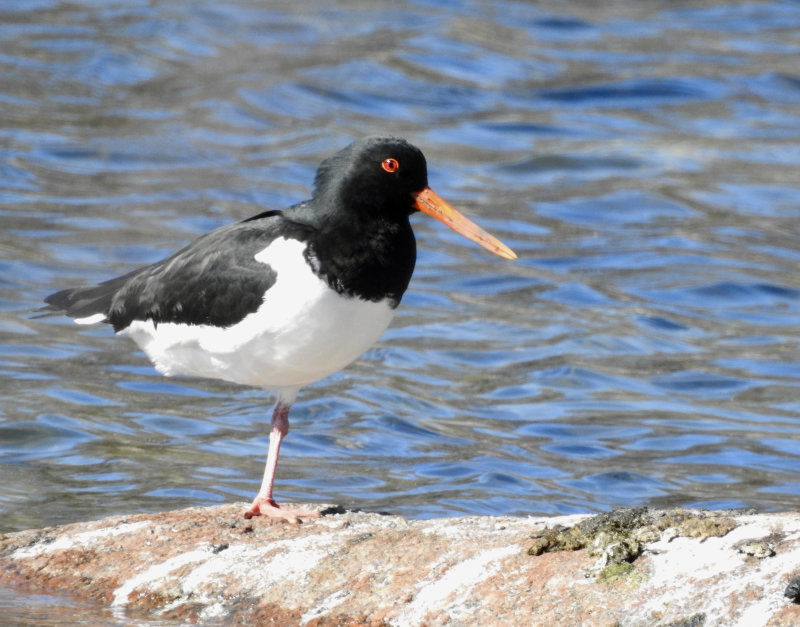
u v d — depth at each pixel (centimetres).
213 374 945
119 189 1920
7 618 775
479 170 2102
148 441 1238
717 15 2789
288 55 2433
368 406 1360
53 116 2119
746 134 2266
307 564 798
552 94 2381
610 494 1168
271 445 927
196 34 2477
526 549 752
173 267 929
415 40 2539
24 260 1661
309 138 2133
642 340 1577
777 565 682
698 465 1243
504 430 1321
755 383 1461
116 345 1488
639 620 678
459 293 1709
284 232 883
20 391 1329
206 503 1094
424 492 1154
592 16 2750
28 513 1052
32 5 2533
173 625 770
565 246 1873
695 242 1894
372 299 883
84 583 828
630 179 2097
